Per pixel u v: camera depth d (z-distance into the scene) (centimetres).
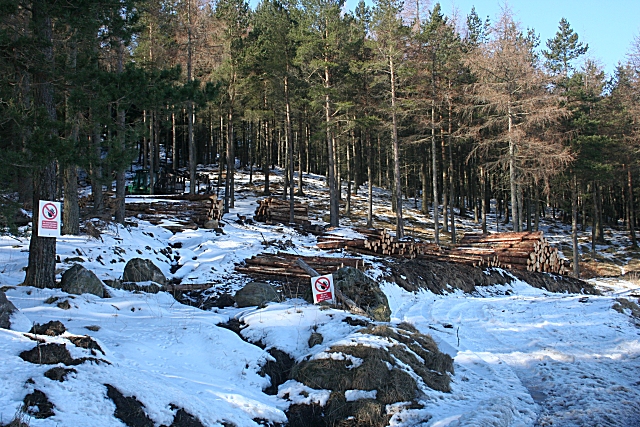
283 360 877
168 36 2917
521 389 870
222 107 3612
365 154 5356
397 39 2733
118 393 570
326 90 2706
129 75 1030
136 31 1186
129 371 643
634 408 763
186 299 1266
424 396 764
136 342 806
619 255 3788
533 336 1270
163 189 3438
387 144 4328
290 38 2972
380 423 693
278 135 5278
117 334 836
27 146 857
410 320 1383
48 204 1013
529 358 1066
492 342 1209
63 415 502
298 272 1512
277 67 2906
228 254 1691
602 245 4091
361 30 3703
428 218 4225
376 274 1703
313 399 736
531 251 2414
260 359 844
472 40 4294
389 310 1261
